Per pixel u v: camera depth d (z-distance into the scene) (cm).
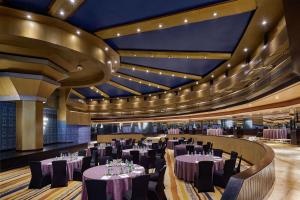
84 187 507
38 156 1056
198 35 775
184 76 1335
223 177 628
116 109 2306
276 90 833
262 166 342
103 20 662
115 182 473
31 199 558
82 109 2178
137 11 610
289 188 455
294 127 1606
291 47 447
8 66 895
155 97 2102
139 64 1128
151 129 2994
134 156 880
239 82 1067
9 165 911
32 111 1077
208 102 1602
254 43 825
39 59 874
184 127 3019
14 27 599
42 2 570
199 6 576
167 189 629
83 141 2106
